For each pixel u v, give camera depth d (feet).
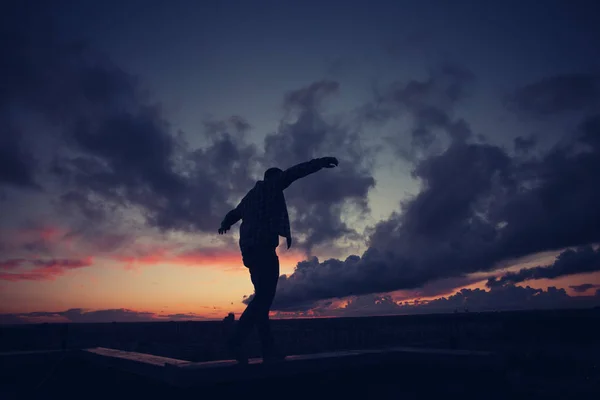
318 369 13.74
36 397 16.90
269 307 14.49
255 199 15.08
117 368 14.47
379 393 15.81
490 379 15.49
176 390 11.62
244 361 12.96
